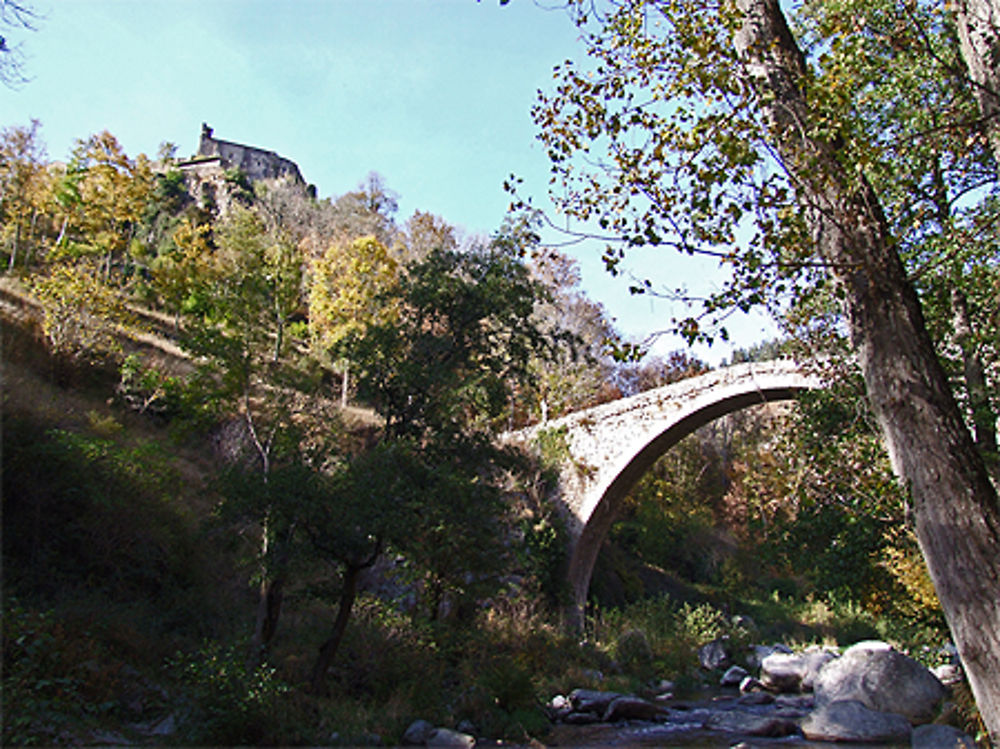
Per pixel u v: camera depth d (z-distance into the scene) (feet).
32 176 86.94
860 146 17.10
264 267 45.96
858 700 44.16
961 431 15.35
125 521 41.04
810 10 28.12
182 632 38.22
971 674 14.06
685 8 19.83
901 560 40.27
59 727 22.00
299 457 36.83
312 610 47.91
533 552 76.59
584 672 57.36
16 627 25.90
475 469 48.06
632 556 109.50
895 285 16.66
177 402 64.85
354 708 34.01
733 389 71.72
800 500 40.29
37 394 51.85
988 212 26.32
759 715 49.24
